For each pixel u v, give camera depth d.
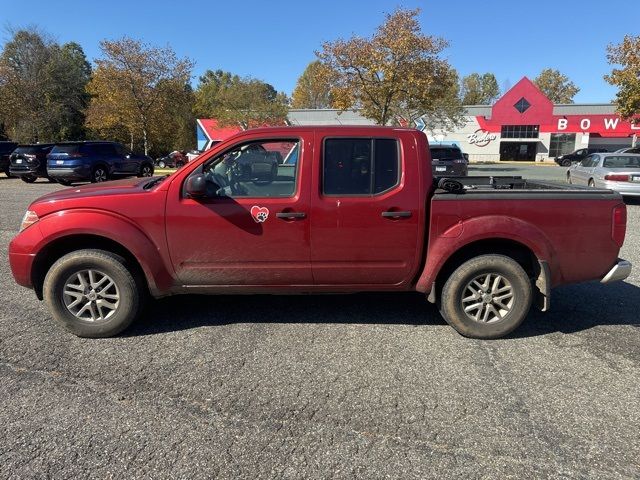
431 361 3.71
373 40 23.75
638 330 4.32
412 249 4.03
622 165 13.59
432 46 23.48
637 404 3.12
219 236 3.95
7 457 2.57
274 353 3.81
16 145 22.55
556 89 86.06
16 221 9.74
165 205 3.90
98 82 32.28
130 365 3.60
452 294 4.05
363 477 2.45
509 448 2.68
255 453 2.62
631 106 23.23
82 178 17.45
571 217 3.99
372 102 25.92
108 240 4.09
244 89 41.62
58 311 4.01
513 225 3.91
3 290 5.28
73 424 2.86
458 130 51.41
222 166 4.00
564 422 2.92
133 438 2.74
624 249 7.54
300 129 3.97
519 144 51.09
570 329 4.34
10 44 39.81
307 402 3.12
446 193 3.97
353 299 5.09
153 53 31.94
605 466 2.54
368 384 3.35
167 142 40.50
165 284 4.03
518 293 4.04
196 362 3.65
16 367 3.54
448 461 2.57
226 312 4.69
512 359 3.75
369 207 3.94
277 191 3.97
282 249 3.98
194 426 2.85
